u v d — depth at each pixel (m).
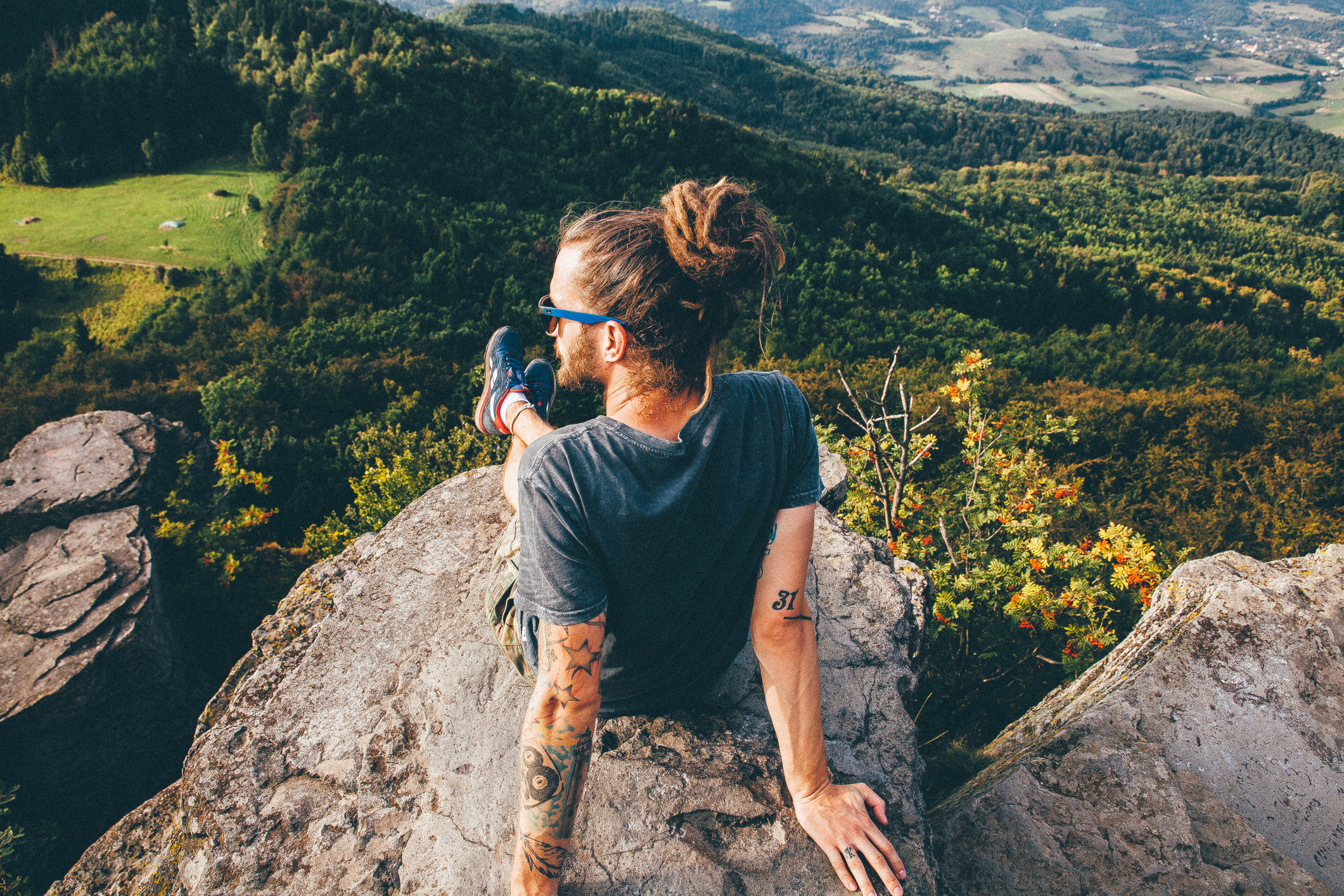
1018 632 5.93
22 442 12.72
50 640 9.85
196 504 12.54
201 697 11.14
